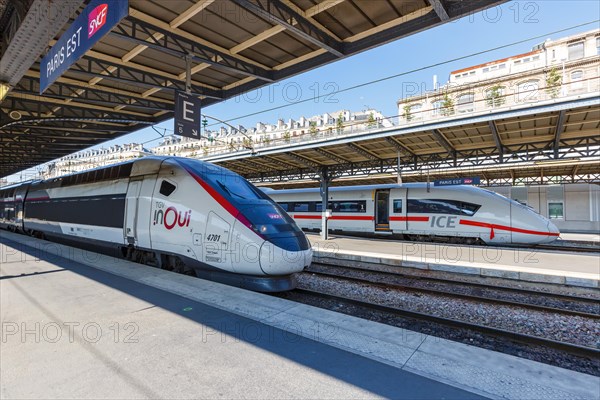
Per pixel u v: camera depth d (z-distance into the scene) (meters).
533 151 15.48
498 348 5.19
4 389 2.96
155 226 8.21
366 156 17.50
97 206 10.59
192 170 7.92
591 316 6.46
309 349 3.67
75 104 14.52
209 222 7.24
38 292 5.87
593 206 27.86
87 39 3.92
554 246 16.59
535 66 43.53
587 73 35.91
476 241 16.73
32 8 5.04
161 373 3.21
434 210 17.53
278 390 2.93
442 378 3.07
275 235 6.95
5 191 21.27
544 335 5.79
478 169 20.19
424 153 17.45
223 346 3.76
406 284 9.30
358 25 7.41
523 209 15.83
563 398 2.74
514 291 8.36
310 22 7.17
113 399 2.83
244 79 11.27
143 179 8.94
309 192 23.12
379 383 3.01
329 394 2.86
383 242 17.80
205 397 2.84
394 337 3.95
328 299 7.56
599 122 11.96
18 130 17.97
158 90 12.61
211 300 5.39
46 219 14.33
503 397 2.77
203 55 8.70
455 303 7.44
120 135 20.12
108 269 7.75
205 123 14.17
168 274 7.23
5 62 6.79
